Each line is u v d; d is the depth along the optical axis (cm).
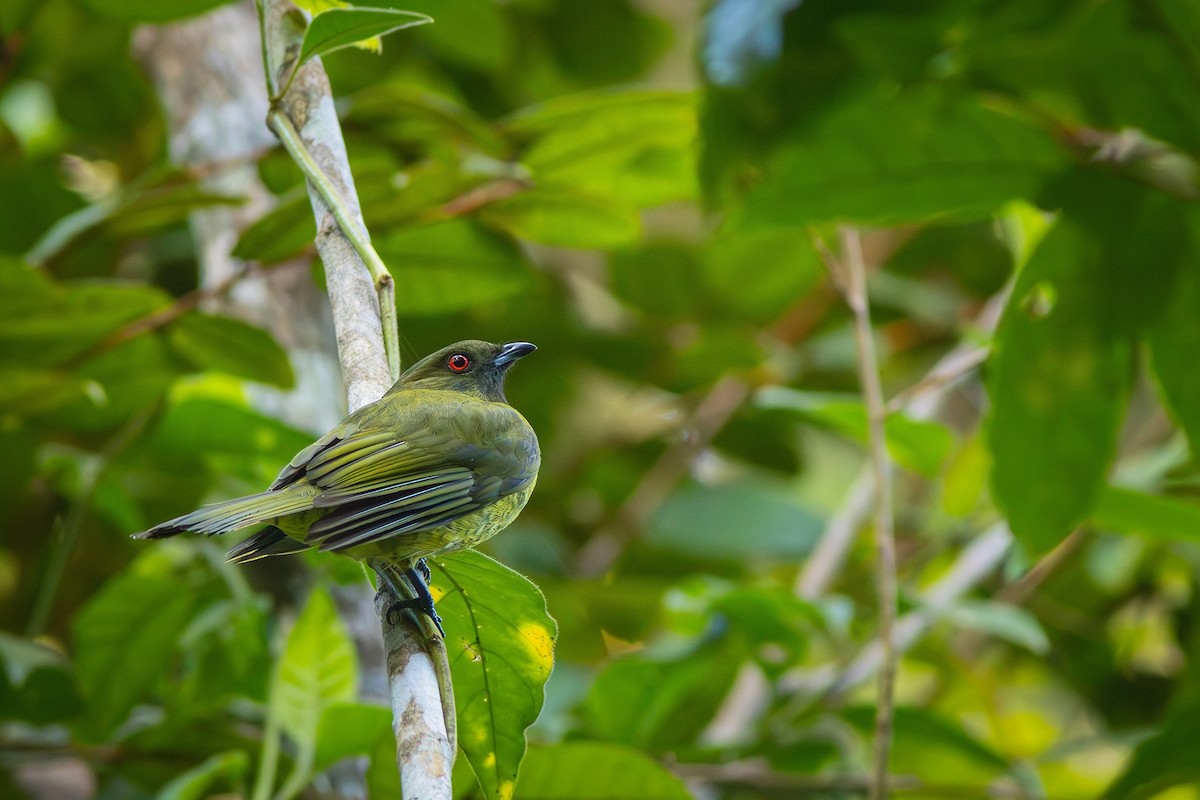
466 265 1045
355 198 666
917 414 1345
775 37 1041
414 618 602
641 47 1572
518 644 633
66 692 1002
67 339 1010
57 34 1323
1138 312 888
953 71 854
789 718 1095
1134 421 1534
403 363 1475
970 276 1625
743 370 1488
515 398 1520
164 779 996
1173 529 1011
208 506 673
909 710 1047
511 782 634
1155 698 1372
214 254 1116
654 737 1059
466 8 1379
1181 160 931
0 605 1327
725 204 1059
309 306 1131
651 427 1575
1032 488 930
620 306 1578
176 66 1152
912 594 1140
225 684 988
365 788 1004
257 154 986
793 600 1000
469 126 993
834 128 859
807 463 1571
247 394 1114
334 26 614
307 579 1025
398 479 730
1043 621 1384
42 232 1364
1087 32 823
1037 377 910
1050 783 1430
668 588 1263
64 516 1291
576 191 994
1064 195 872
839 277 1055
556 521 1534
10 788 1133
